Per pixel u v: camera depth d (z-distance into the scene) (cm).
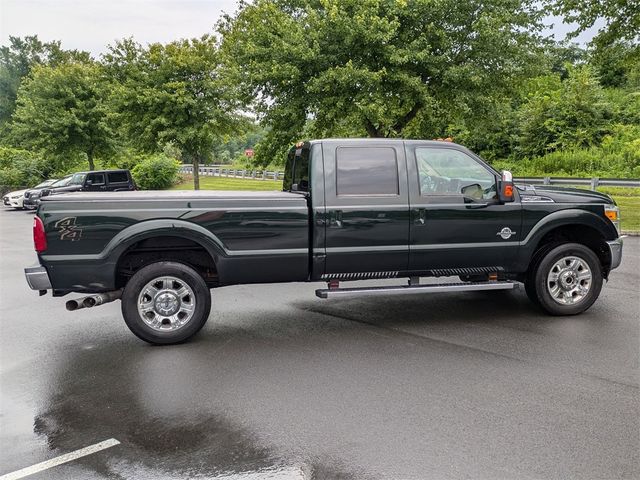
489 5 1577
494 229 587
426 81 1683
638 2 1348
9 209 2539
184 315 545
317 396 407
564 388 412
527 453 318
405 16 1555
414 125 2020
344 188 557
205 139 2202
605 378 430
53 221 504
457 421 360
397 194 566
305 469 307
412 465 308
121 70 2172
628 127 3459
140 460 323
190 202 529
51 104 2842
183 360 496
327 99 1522
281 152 1761
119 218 514
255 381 440
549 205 598
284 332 580
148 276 528
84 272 513
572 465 305
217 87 2091
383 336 557
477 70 1584
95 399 413
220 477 302
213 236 532
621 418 361
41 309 704
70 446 342
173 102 2111
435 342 532
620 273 838
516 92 1836
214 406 394
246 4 2039
